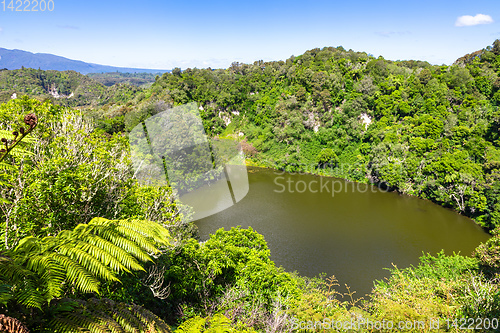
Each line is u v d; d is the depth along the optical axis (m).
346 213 34.84
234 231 13.76
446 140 48.69
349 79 75.31
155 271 7.40
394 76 70.44
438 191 38.81
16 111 8.17
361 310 5.80
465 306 7.08
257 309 7.57
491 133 48.44
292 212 34.06
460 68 71.06
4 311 2.40
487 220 32.38
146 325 3.59
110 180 5.77
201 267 8.83
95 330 2.79
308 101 70.50
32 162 5.58
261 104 74.19
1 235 4.66
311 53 97.06
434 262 15.27
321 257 23.69
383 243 26.77
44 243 3.04
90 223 3.47
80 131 6.86
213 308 7.86
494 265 12.87
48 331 2.56
